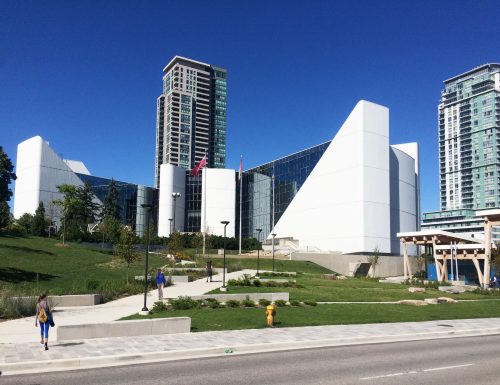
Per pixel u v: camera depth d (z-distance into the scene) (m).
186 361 11.92
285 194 94.25
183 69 198.75
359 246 73.31
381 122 77.69
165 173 106.25
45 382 9.49
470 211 177.12
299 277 46.66
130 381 9.56
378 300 29.45
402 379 9.92
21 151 93.00
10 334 15.58
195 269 43.38
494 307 28.38
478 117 188.62
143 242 77.62
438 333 17.53
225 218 103.56
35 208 87.06
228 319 19.08
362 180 74.31
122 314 20.25
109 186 97.81
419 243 62.66
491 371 10.86
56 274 35.03
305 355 12.94
